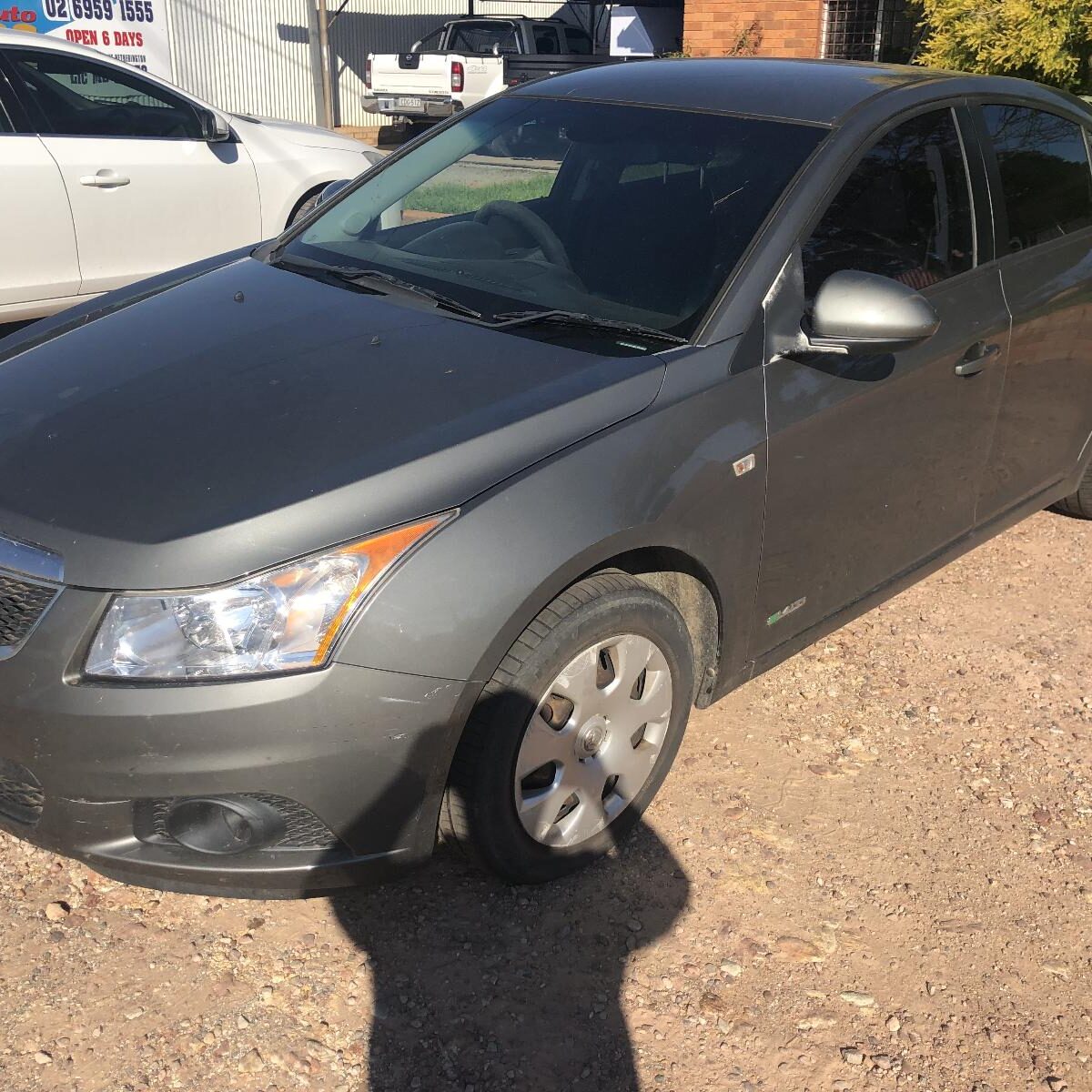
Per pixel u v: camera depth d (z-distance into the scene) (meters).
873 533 3.23
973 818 3.01
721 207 2.96
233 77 19.25
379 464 2.23
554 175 3.29
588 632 2.40
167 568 2.08
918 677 3.63
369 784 2.21
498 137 3.51
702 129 3.20
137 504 2.18
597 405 2.47
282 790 2.15
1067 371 3.84
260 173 6.82
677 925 2.60
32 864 2.64
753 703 3.42
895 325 2.64
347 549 2.13
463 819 2.40
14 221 5.68
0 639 2.15
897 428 3.12
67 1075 2.14
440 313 2.89
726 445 2.63
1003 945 2.61
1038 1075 2.30
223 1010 2.30
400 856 2.34
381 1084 2.19
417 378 2.54
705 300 2.79
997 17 8.02
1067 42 7.82
